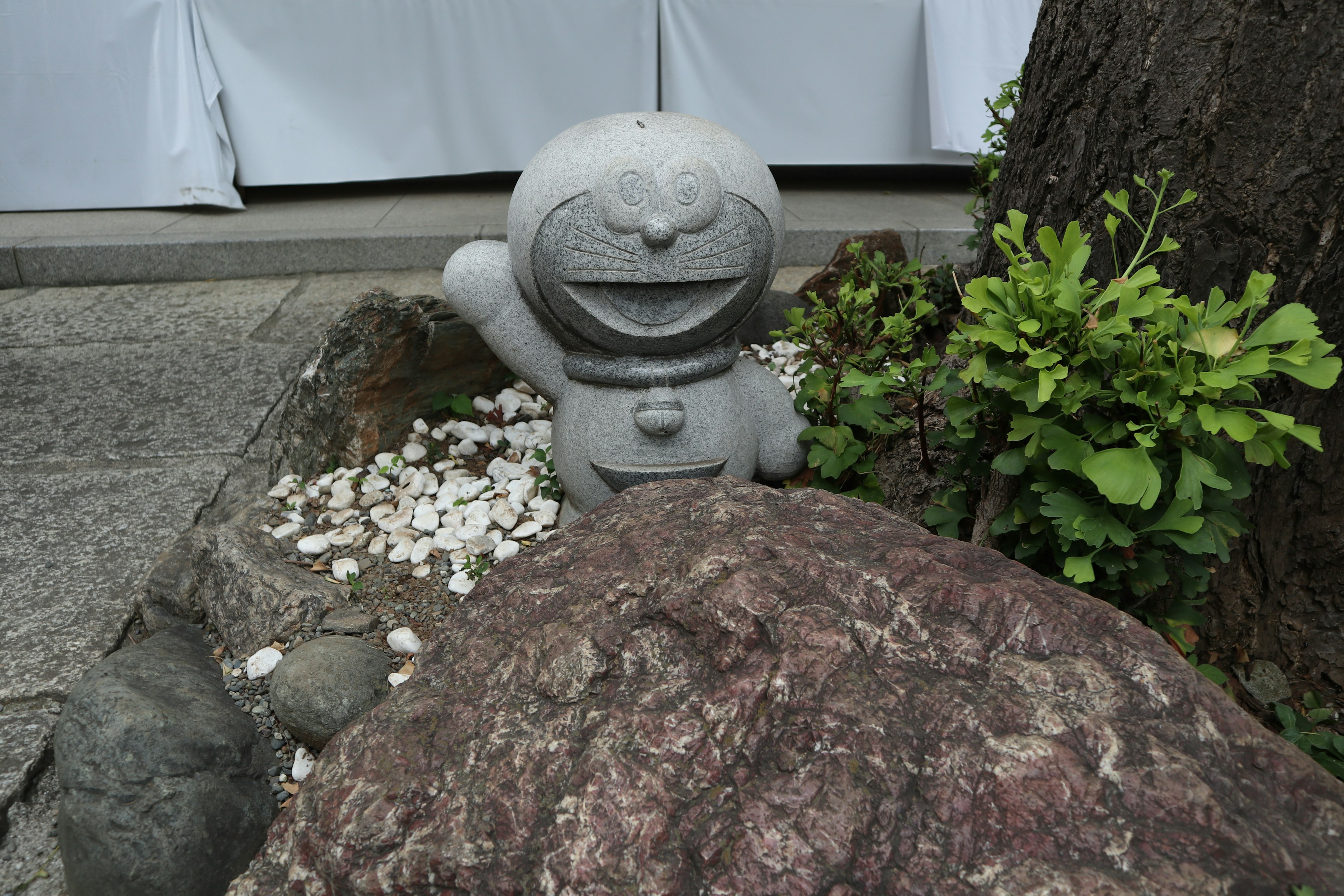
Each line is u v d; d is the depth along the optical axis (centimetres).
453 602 248
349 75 595
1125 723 120
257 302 503
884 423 249
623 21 600
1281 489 195
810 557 143
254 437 353
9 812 188
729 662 132
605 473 249
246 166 605
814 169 762
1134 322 175
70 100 566
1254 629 210
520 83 608
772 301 417
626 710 130
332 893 126
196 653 229
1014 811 112
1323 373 140
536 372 260
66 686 218
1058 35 217
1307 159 172
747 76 616
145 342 447
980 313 168
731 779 120
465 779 130
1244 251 183
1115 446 162
